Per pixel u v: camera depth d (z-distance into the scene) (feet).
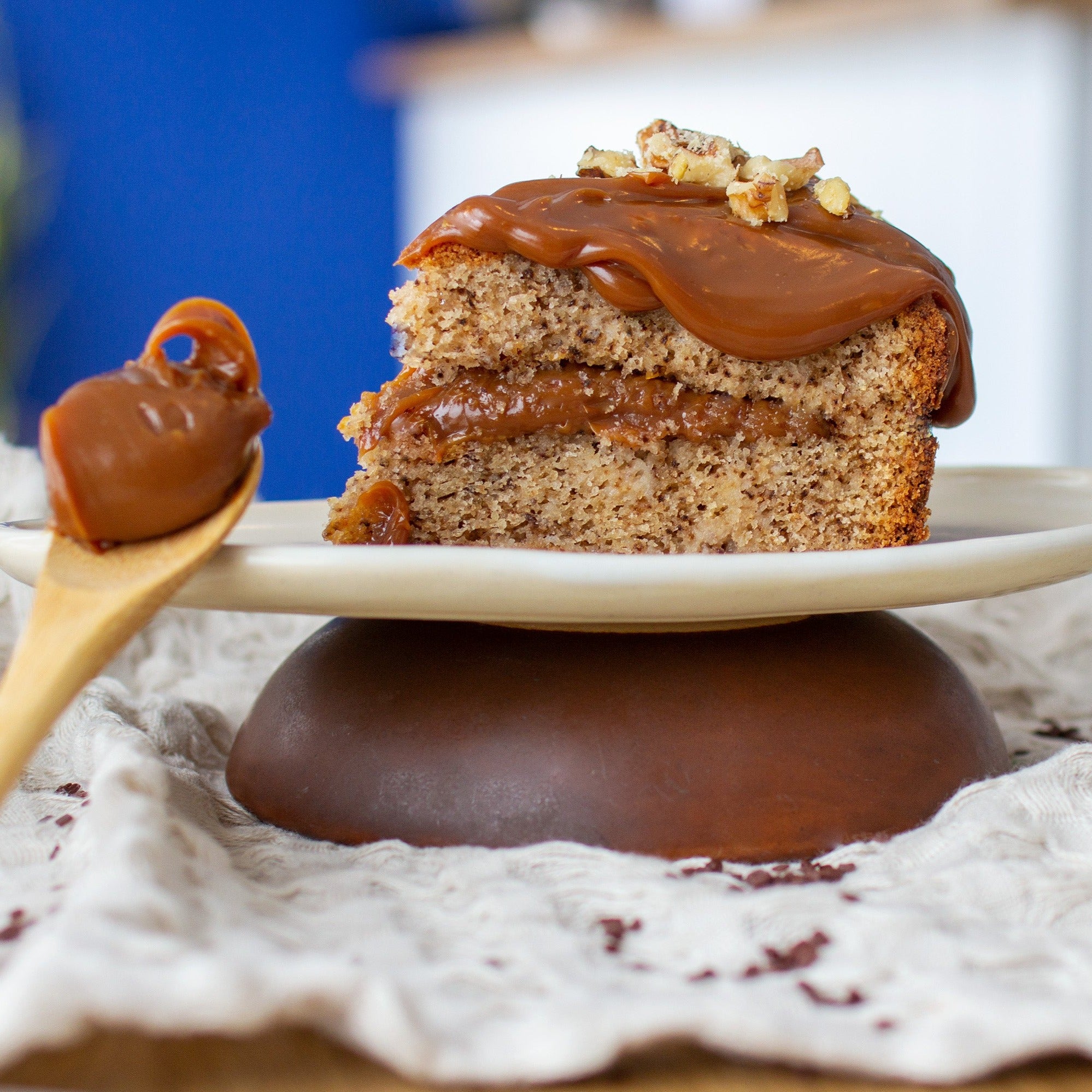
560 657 1.64
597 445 1.83
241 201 6.16
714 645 1.65
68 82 5.80
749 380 1.82
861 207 1.88
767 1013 1.36
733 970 1.44
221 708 1.93
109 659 1.50
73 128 5.84
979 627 2.09
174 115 6.00
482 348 1.82
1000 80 4.65
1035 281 4.69
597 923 1.49
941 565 1.53
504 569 1.49
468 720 1.62
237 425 1.53
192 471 1.51
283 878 1.54
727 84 5.22
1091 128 4.61
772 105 5.15
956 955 1.44
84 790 1.68
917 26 4.69
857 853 1.58
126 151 5.95
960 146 4.77
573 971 1.42
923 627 2.04
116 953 1.33
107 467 1.50
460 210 1.80
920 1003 1.39
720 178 1.84
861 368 1.82
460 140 5.96
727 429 1.83
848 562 1.52
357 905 1.49
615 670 1.63
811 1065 1.37
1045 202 4.62
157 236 6.06
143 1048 1.39
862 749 1.62
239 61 6.05
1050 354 4.70
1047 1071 1.38
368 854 1.58
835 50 4.96
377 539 1.82
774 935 1.47
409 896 1.52
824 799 1.60
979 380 4.87
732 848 1.59
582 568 1.50
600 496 1.83
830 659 1.66
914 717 1.65
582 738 1.60
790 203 1.83
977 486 2.00
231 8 5.99
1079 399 4.78
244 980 1.29
